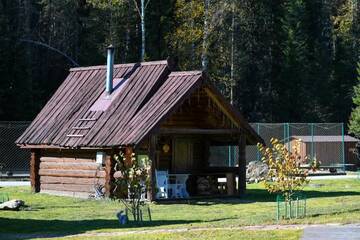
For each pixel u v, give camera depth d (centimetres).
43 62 7788
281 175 2558
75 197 3822
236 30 8119
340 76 10200
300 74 9481
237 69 8206
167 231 2239
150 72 3919
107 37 7900
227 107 3850
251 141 4053
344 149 7088
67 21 7806
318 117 9481
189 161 4103
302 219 2428
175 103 3591
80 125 3900
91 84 4222
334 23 10306
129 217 2869
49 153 4097
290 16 9744
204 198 3781
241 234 2047
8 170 6281
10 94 6788
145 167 2786
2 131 6531
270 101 9081
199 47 7519
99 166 3769
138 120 3619
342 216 2492
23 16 7588
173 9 8112
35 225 2644
